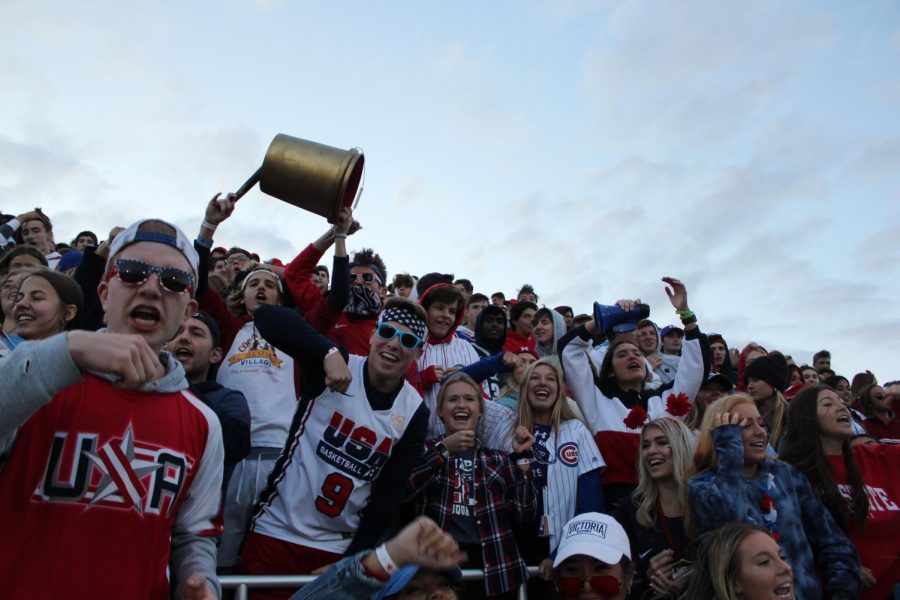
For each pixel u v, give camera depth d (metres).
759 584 3.31
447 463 4.23
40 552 1.87
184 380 2.22
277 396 4.39
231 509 4.00
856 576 3.93
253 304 5.12
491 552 4.05
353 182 3.96
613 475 4.96
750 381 6.03
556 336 7.64
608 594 3.70
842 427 4.51
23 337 3.39
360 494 3.64
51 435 1.93
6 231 7.05
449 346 5.91
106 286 2.27
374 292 5.47
